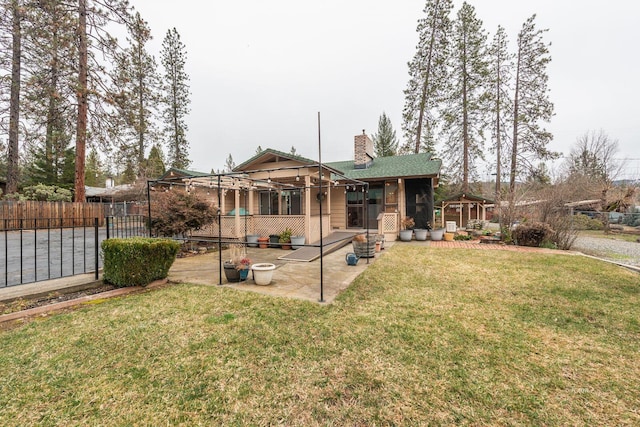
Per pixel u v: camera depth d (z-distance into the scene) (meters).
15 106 13.48
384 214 11.78
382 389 2.31
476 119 19.19
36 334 3.20
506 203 12.75
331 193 13.77
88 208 14.56
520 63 18.97
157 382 2.37
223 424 1.93
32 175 22.16
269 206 13.62
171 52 22.91
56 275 5.36
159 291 4.90
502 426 1.94
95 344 2.98
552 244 9.88
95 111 13.51
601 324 3.61
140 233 10.91
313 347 2.96
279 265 7.09
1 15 11.84
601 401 2.19
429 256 8.26
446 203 18.72
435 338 3.18
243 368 2.58
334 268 6.74
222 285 5.31
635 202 20.38
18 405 2.07
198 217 8.84
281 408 2.09
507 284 5.38
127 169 16.91
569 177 20.47
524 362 2.72
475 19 18.02
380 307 4.14
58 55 11.92
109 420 1.95
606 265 6.97
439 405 2.13
